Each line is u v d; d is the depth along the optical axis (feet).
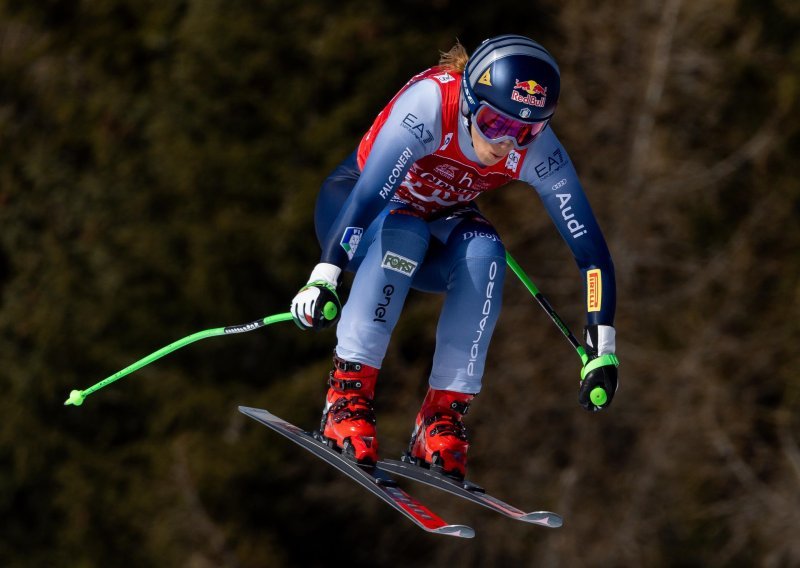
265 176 154.30
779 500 140.67
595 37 149.38
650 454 141.18
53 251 157.17
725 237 148.46
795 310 144.66
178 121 156.66
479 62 44.83
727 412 142.10
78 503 149.89
